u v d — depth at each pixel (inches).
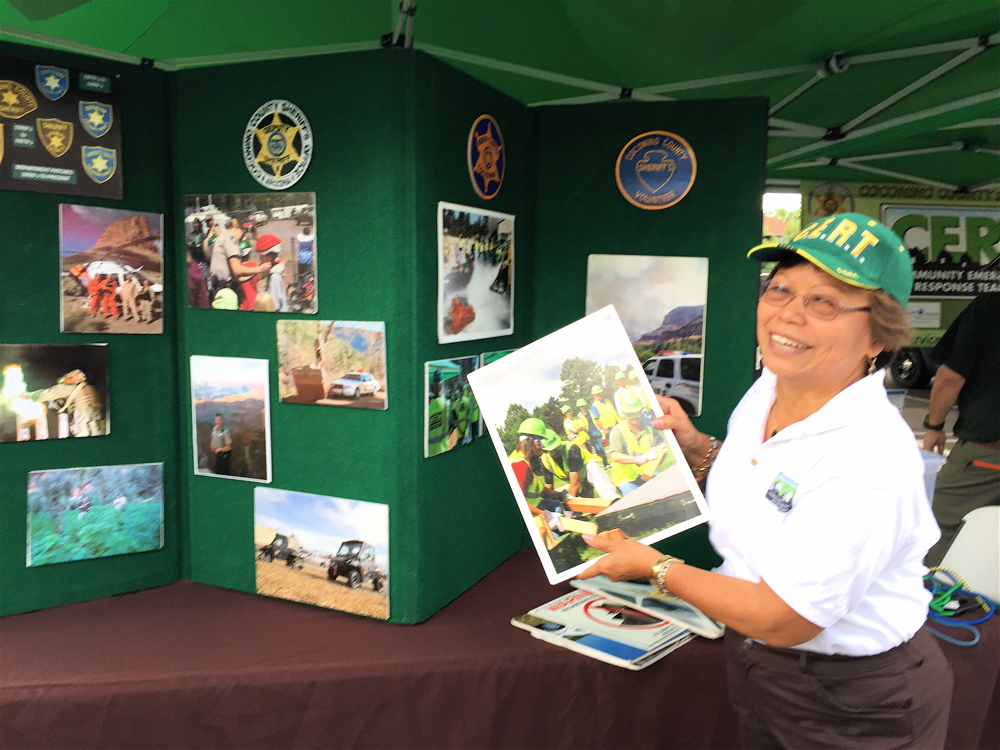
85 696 43.6
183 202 55.6
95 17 58.8
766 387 40.4
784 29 73.5
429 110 48.6
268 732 45.6
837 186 225.1
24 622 52.4
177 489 59.4
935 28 74.4
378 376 49.9
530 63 75.2
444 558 55.0
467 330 55.2
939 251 234.4
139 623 52.3
